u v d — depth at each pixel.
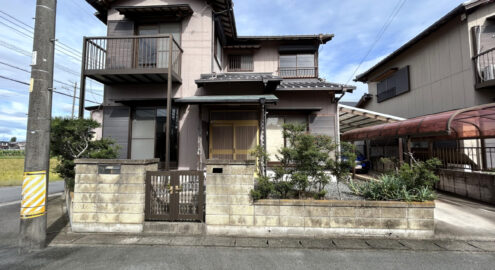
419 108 10.44
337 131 7.53
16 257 3.09
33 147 3.38
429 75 9.81
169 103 6.23
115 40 7.44
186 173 3.98
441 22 8.70
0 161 18.53
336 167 4.32
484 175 5.81
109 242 3.55
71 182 5.32
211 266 2.86
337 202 3.75
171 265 2.88
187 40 7.89
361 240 3.63
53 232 3.95
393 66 12.48
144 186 3.97
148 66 7.44
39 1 3.60
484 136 6.45
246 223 3.78
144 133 7.52
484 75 7.46
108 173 3.97
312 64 10.51
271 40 10.43
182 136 7.47
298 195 4.45
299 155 4.06
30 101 3.46
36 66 3.50
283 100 7.72
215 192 3.83
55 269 2.79
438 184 7.34
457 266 2.87
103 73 6.50
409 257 3.10
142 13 7.63
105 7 8.04
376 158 11.73
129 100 7.23
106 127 7.49
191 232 3.82
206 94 7.57
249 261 2.98
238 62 10.64
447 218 4.61
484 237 3.71
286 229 3.76
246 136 7.46
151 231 3.86
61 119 5.07
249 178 3.81
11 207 6.05
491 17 7.68
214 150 7.42
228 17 8.81
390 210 3.73
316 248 3.37
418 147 9.82
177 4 7.85
